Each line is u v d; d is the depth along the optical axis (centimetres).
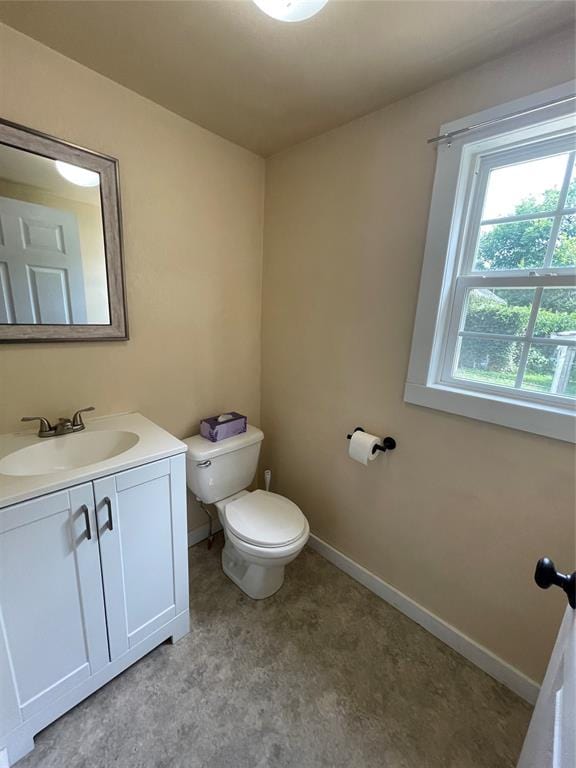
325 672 132
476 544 134
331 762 106
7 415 127
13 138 112
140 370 161
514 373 123
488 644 135
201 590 170
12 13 100
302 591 171
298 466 204
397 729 115
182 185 159
